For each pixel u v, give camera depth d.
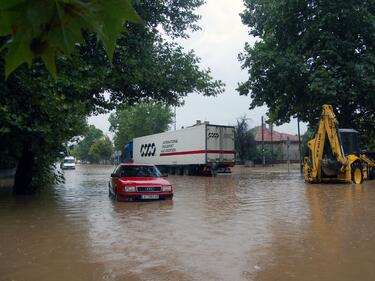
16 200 15.88
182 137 38.16
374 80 24.58
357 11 26.02
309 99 29.20
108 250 7.33
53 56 1.17
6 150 17.19
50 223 10.33
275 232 8.87
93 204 14.36
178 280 5.55
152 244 7.78
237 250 7.25
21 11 1.11
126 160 52.94
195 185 23.70
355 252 7.05
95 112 21.28
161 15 18.36
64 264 6.42
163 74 18.33
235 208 12.92
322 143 23.41
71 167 63.88
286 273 5.84
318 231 8.95
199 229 9.28
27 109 13.18
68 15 1.13
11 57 1.16
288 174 37.78
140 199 15.14
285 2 28.17
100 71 14.18
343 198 15.47
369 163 27.11
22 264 6.43
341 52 26.56
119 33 1.17
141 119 76.25
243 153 60.72
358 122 31.44
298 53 28.34
